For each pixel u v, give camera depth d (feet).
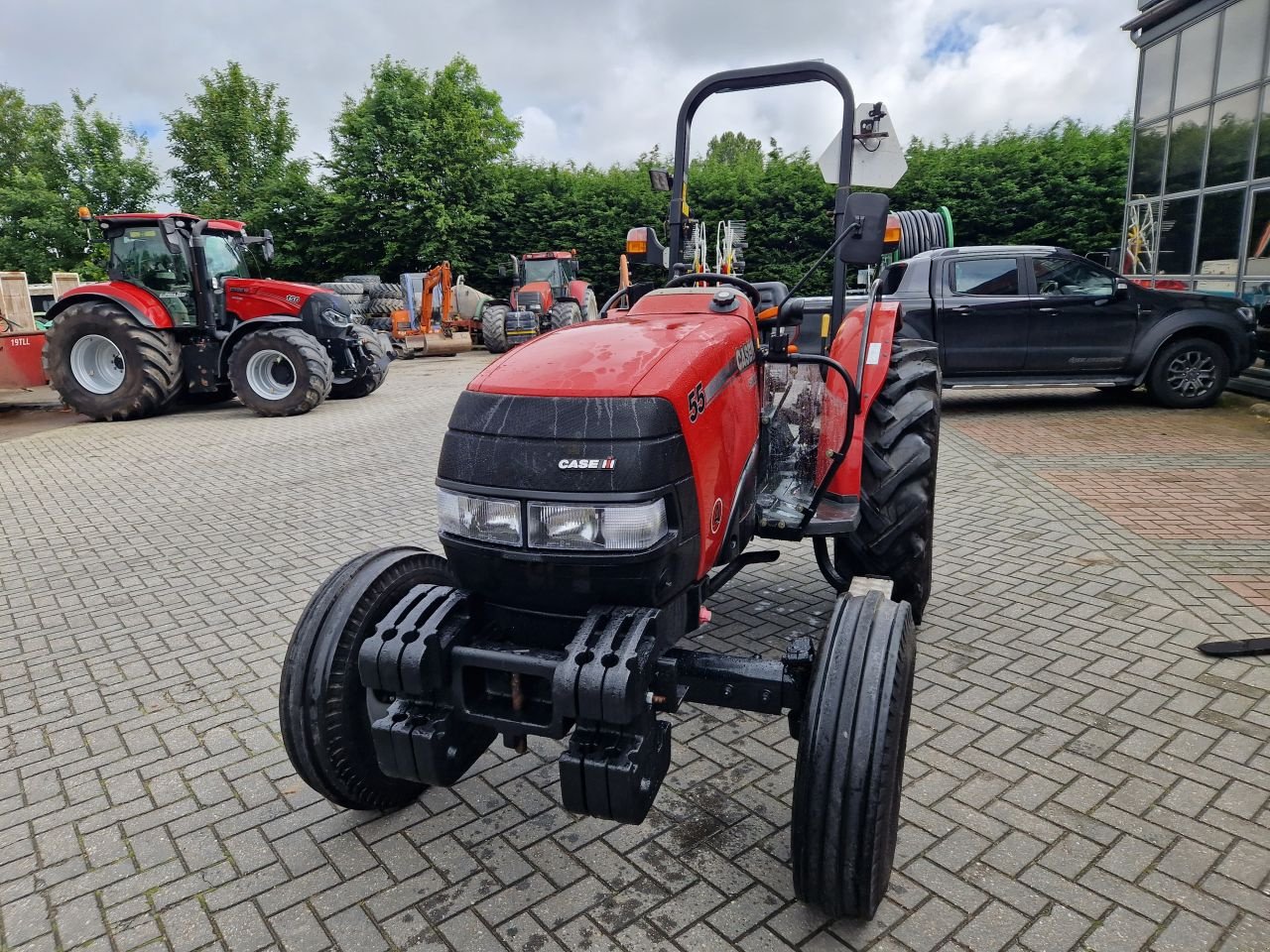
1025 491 20.08
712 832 8.54
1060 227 66.85
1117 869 7.73
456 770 7.50
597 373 7.29
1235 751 9.48
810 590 14.76
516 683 7.23
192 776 9.87
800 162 74.95
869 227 9.71
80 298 35.19
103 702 11.69
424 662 7.07
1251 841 8.03
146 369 34.37
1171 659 11.65
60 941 7.41
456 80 90.38
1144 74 36.76
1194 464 21.83
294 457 27.35
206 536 19.10
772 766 9.67
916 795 8.87
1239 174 31.01
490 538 7.16
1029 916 7.20
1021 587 14.37
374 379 39.99
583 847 8.37
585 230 78.79
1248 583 14.12
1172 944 6.86
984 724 10.19
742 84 11.61
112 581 16.46
